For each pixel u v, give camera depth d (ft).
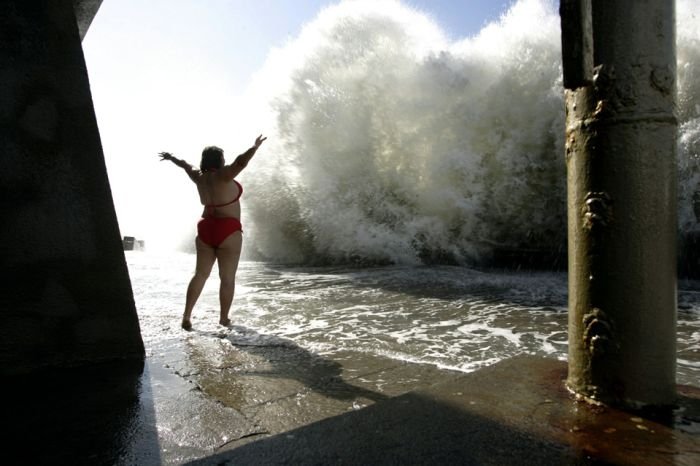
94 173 11.62
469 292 23.80
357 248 38.81
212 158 16.99
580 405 6.57
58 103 11.20
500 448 5.43
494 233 37.76
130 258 53.36
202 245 16.56
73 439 7.41
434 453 5.34
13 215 10.59
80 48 11.55
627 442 5.56
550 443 5.55
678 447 5.45
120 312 11.96
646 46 6.18
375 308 19.86
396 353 13.10
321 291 24.59
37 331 10.87
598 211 6.43
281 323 17.02
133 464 6.64
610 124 6.29
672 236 6.40
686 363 12.40
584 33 6.14
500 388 7.23
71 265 11.28
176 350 13.07
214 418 8.34
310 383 10.42
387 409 6.53
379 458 5.25
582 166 6.65
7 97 10.57
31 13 10.93
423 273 31.12
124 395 9.43
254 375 10.94
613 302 6.42
